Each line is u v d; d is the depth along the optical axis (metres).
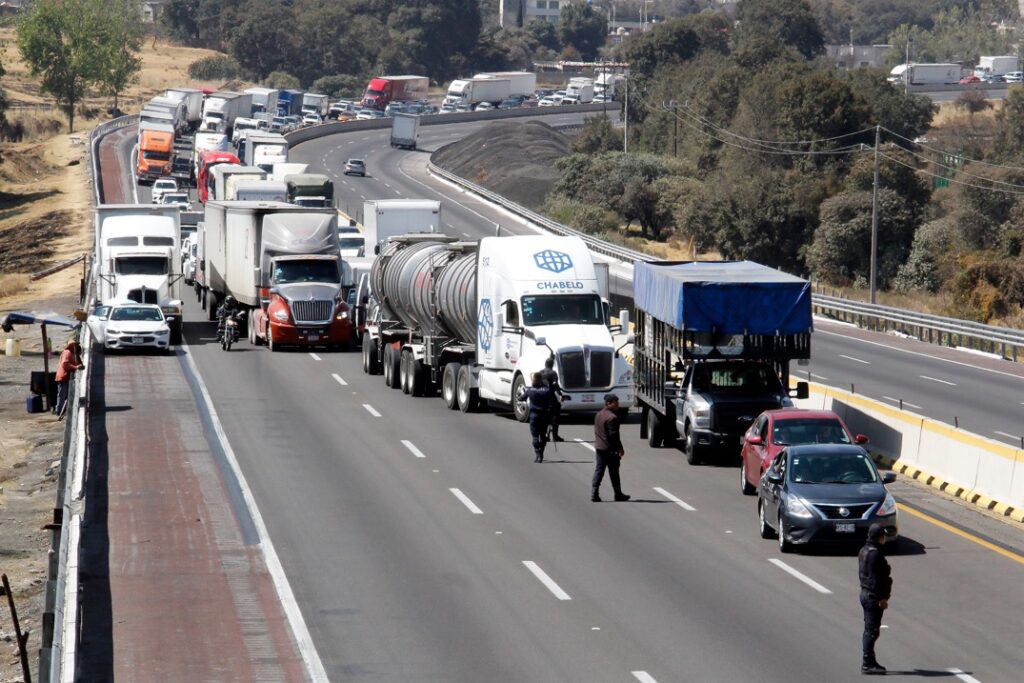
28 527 97.88
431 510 87.12
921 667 55.66
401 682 54.34
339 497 91.12
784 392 104.44
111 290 181.50
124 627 62.53
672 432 112.69
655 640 59.53
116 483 96.12
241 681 54.91
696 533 80.88
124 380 148.88
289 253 173.88
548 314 122.31
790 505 75.31
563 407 120.12
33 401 147.00
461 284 128.25
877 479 77.12
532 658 57.22
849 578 70.38
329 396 139.25
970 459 93.38
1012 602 65.75
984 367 171.12
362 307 174.38
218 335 182.00
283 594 67.81
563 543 78.25
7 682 64.19
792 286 104.06
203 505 88.69
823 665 55.94
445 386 133.62
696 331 103.56
